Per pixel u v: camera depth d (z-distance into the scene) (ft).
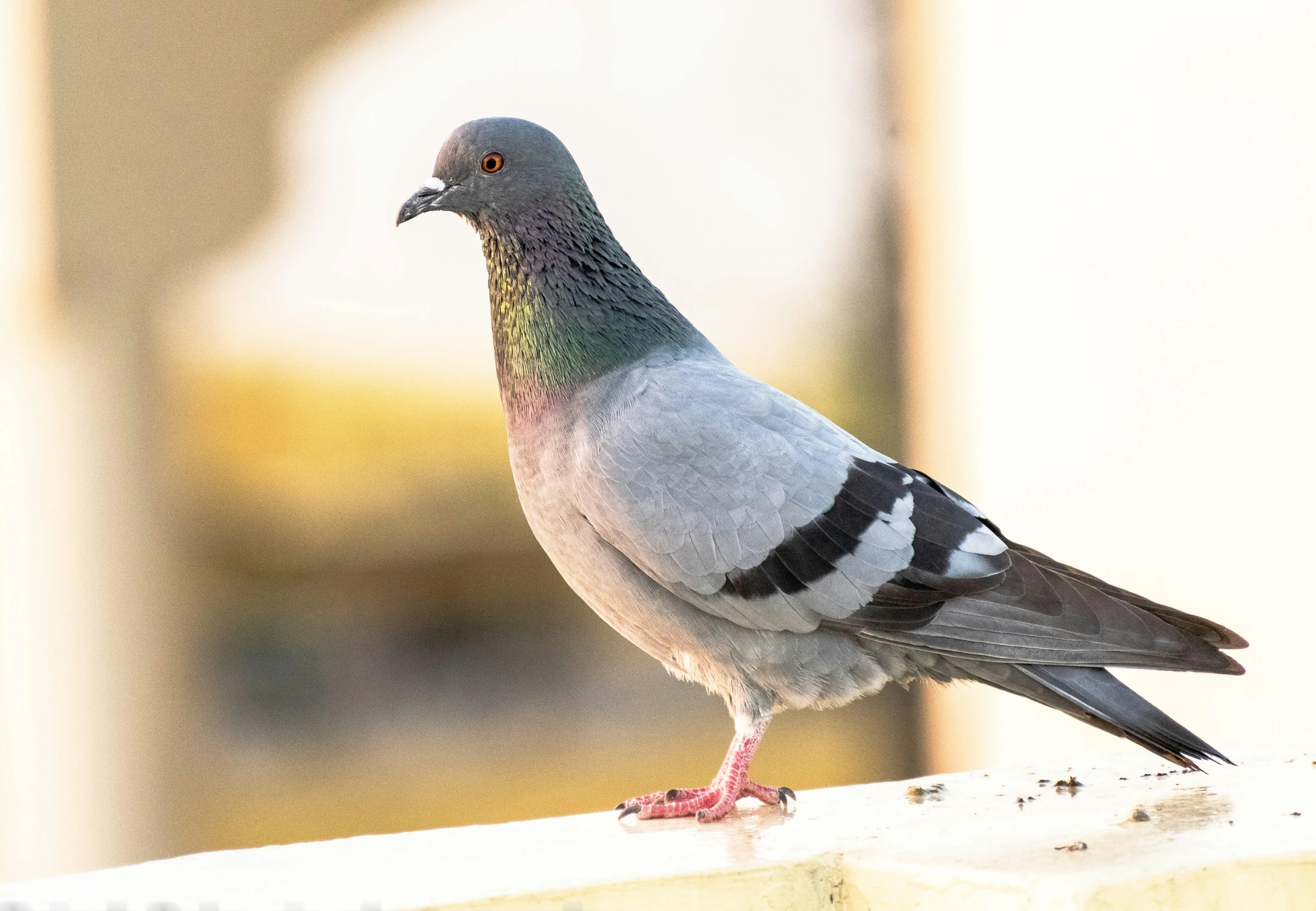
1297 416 29.32
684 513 18.35
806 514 18.43
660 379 19.22
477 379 81.71
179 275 41.04
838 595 18.29
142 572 44.55
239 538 79.56
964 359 36.96
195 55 38.34
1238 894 13.84
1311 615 29.30
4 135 38.58
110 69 38.24
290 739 75.10
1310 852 14.02
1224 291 30.68
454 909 13.83
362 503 80.79
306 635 79.66
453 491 81.25
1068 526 34.06
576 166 20.06
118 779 44.93
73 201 38.81
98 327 41.63
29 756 44.24
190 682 46.70
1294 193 29.30
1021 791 18.16
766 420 19.11
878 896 14.61
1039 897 13.10
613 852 15.72
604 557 19.08
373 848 16.55
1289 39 29.48
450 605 81.15
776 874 14.78
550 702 77.15
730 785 18.24
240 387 79.77
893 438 71.51
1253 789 17.42
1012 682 18.35
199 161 39.06
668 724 72.79
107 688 44.65
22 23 38.04
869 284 69.36
